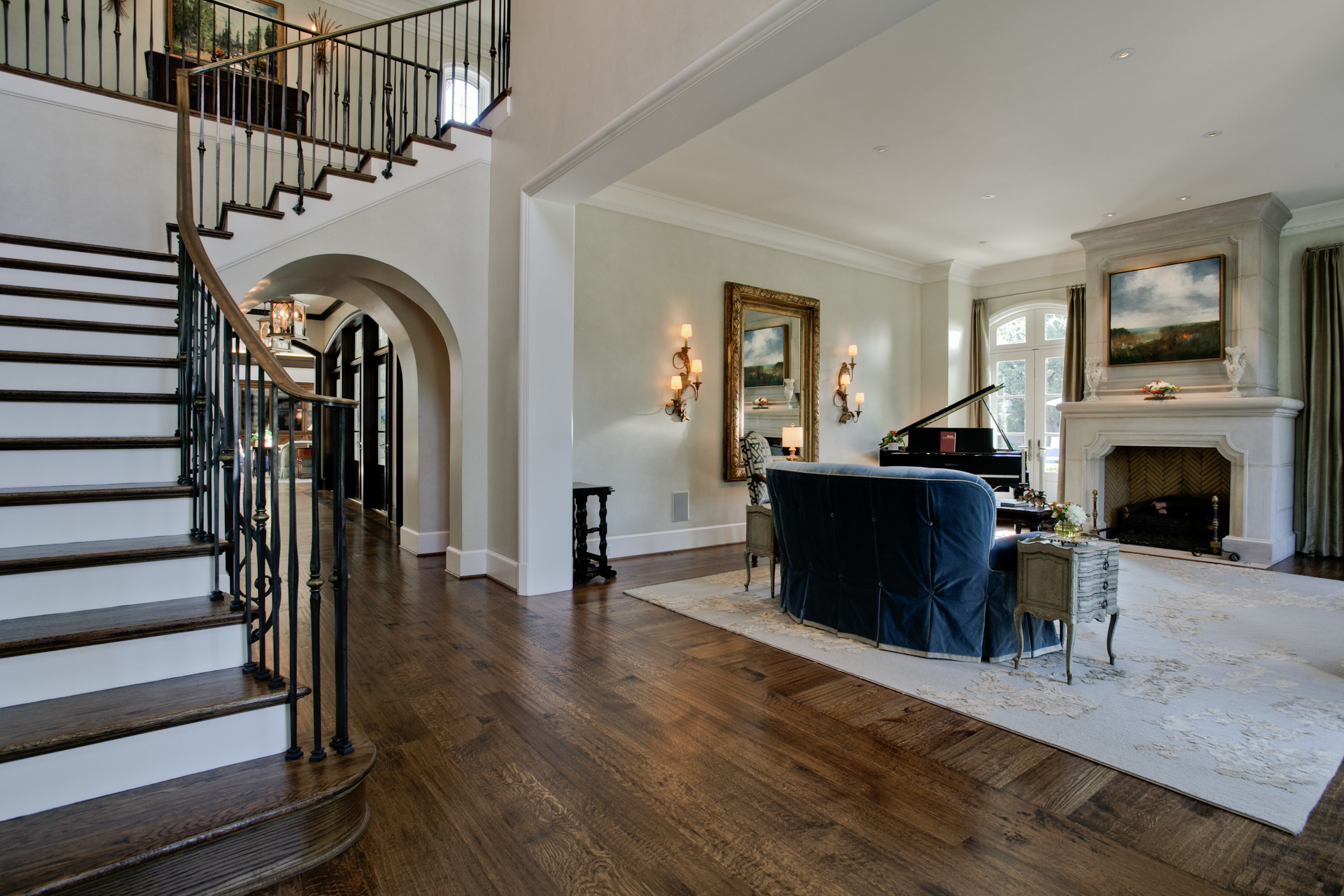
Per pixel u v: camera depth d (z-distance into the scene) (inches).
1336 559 231.5
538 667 123.2
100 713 65.7
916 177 215.9
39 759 60.7
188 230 107.1
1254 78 154.6
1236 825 75.0
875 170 210.1
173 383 119.4
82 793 62.9
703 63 110.2
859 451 303.7
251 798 64.4
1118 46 141.7
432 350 228.8
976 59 147.3
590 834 72.6
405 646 134.5
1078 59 146.9
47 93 161.8
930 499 123.6
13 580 74.5
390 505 311.4
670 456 242.7
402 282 187.2
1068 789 82.8
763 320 267.3
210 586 86.7
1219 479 251.6
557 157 157.0
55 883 52.1
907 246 292.5
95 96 167.2
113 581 80.2
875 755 91.1
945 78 155.5
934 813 77.1
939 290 322.0
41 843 56.7
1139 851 70.1
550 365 177.3
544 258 175.3
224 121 183.9
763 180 219.0
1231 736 96.6
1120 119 175.2
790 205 242.4
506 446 184.2
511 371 180.2
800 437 240.7
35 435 101.0
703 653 132.0
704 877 65.5
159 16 207.5
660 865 67.4
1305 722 101.4
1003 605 128.0
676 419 243.9
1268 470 223.0
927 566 127.6
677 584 190.9
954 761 89.7
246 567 79.0
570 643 137.3
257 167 187.8
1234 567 220.2
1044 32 136.8
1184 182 217.6
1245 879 65.7
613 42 135.9
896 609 132.9
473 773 85.4
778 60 105.2
